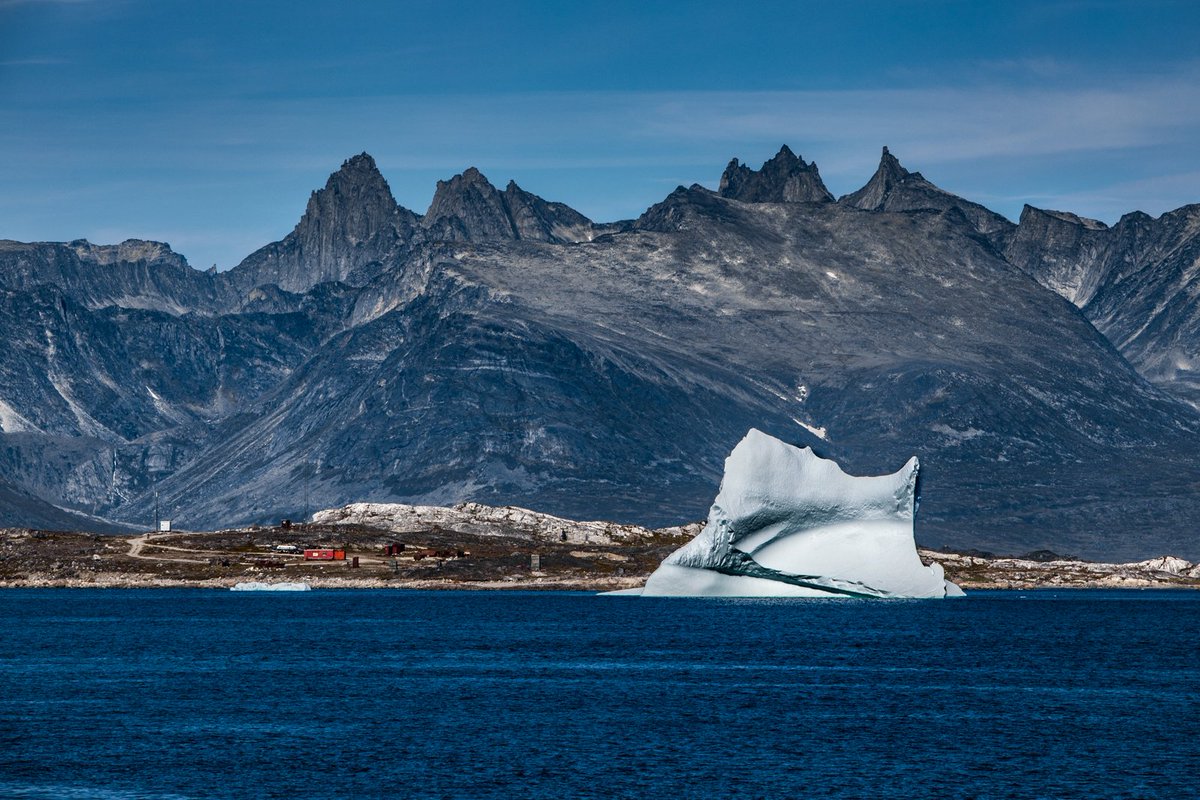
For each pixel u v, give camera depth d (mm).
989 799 174750
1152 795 176750
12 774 186375
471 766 191000
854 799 174750
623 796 175625
